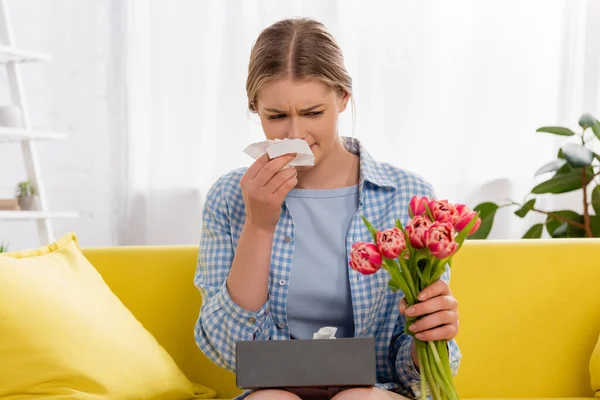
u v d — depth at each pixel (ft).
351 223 4.49
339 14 10.32
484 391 5.33
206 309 4.31
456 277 5.45
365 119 10.32
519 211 9.34
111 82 10.90
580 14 9.93
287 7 10.41
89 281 5.39
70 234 5.81
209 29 10.69
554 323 5.37
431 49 10.21
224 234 4.66
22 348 4.68
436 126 10.24
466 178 10.21
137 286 5.72
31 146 9.64
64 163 11.02
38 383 4.66
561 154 9.09
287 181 4.08
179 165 10.76
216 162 10.64
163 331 5.64
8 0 10.65
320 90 4.11
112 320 5.19
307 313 4.46
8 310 4.74
